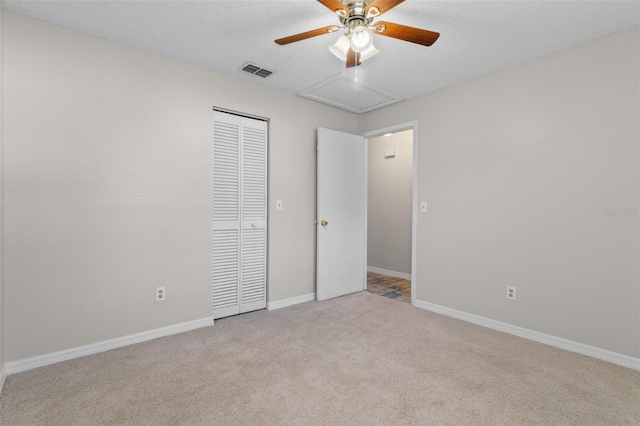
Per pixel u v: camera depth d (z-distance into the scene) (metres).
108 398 1.73
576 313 2.33
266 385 1.87
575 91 2.33
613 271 2.17
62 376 1.95
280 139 3.30
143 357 2.21
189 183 2.70
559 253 2.41
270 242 3.26
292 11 1.98
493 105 2.78
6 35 1.95
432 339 2.55
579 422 1.55
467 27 2.11
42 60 2.06
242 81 3.02
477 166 2.89
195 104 2.73
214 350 2.33
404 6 1.89
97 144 2.27
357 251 3.96
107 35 2.26
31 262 2.03
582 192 2.30
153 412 1.62
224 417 1.58
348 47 1.94
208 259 2.81
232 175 3.04
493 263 2.78
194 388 1.84
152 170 2.51
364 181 4.04
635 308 2.08
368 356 2.25
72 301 2.18
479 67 2.71
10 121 1.96
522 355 2.27
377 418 1.58
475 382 1.91
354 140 3.90
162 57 2.56
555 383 1.90
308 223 3.57
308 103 3.54
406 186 4.72
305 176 3.53
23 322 2.00
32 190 2.03
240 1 1.88
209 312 2.83
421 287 3.35
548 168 2.46
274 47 2.41
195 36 2.27
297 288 3.48
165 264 2.58
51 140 2.09
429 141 3.28
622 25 2.08
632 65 2.09
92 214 2.25
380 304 3.47
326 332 2.69
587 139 2.28
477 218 2.89
